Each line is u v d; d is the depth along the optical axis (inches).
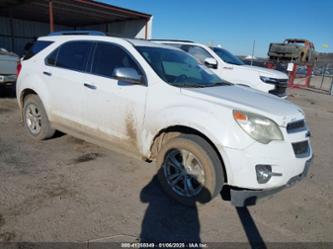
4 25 864.9
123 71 129.3
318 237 106.7
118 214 112.1
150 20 667.4
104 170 149.6
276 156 105.8
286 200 133.0
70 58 163.6
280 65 735.7
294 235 107.0
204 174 114.3
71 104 159.0
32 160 156.3
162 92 125.3
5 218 104.1
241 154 105.3
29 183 130.6
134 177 144.2
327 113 381.7
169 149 123.4
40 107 177.6
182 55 163.5
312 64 700.7
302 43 727.1
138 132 132.9
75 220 106.1
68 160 159.2
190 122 114.3
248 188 108.0
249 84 312.5
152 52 145.1
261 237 104.8
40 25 957.8
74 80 155.8
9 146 174.7
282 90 317.1
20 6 652.1
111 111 140.9
